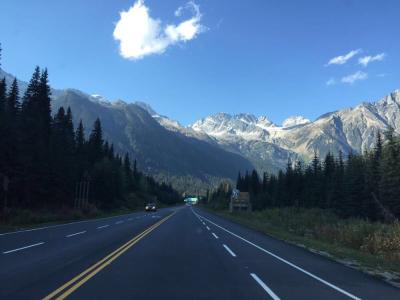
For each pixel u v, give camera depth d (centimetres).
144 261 1484
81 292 959
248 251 1919
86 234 2556
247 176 16062
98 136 10550
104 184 8956
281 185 11631
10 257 1498
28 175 5728
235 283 1130
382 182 6625
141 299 911
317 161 10531
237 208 8900
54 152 6775
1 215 3550
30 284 1034
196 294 978
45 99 7588
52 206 6150
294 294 1020
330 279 1255
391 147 6731
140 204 12800
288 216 5600
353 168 7644
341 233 2631
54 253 1627
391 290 1112
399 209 6309
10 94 7100
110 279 1125
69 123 9306
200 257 1650
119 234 2608
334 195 8094
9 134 5284
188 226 3691
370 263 1648
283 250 2019
